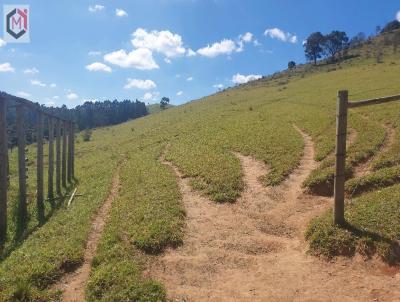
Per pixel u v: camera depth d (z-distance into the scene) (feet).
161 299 33.45
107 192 72.23
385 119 110.52
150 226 48.80
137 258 41.34
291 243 45.19
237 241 46.37
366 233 40.22
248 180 71.61
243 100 244.01
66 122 88.79
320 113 141.28
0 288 35.01
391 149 78.38
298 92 227.81
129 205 59.67
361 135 94.99
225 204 60.23
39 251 43.29
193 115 210.18
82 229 50.70
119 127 283.79
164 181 73.41
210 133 130.93
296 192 63.67
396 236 39.42
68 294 35.22
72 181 92.48
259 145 99.35
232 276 38.24
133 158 111.34
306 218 52.49
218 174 74.02
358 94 165.07
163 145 125.49
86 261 41.86
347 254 38.96
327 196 60.85
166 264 40.73
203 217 54.90
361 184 58.03
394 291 32.81
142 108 538.06
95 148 169.17
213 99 308.40
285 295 34.12
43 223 57.21
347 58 471.21
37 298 33.88
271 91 269.64
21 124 59.47
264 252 43.57
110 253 41.86
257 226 51.08
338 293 33.58
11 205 66.90
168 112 295.89
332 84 231.50
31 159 145.07
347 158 74.59
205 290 35.76
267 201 60.85
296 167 77.15
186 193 66.49
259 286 35.99
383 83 189.67
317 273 37.17
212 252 43.50
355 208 47.39
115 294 33.53
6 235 51.47
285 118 143.54
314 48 506.48
